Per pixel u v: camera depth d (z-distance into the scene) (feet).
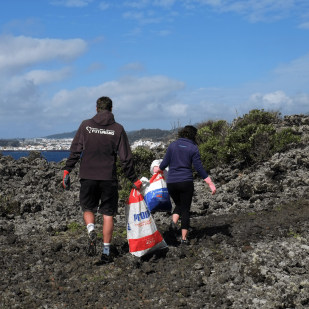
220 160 39.34
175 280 15.44
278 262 16.15
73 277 16.16
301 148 36.91
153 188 20.08
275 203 26.45
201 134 47.29
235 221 22.72
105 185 16.88
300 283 14.58
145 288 14.99
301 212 23.26
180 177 18.70
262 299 13.74
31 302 14.16
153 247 17.74
